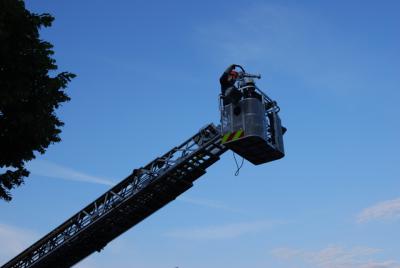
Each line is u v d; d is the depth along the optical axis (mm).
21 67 9500
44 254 20422
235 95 14844
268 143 15000
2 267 20594
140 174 19000
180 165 18062
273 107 16094
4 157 9844
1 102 8828
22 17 9703
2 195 9773
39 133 9805
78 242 20172
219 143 17891
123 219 19938
